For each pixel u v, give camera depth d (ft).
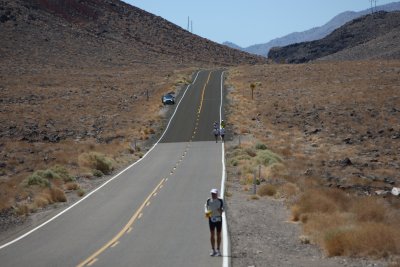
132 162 136.26
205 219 71.10
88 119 209.87
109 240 61.52
